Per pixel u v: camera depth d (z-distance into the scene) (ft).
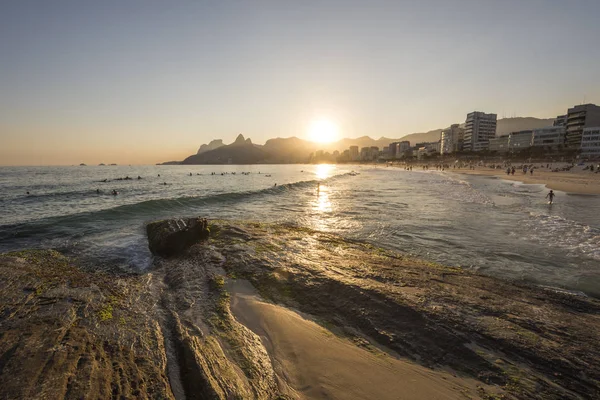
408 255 36.24
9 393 11.05
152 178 243.40
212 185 164.96
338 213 66.28
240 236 40.86
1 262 29.40
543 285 27.63
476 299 22.06
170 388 13.00
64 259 32.78
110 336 16.60
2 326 16.29
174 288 25.27
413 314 19.24
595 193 104.99
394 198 94.22
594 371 14.37
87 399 11.38
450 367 14.97
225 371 13.98
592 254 36.65
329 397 12.78
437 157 611.47
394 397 12.84
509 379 13.97
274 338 17.42
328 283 24.43
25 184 163.73
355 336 17.90
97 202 87.25
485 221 56.29
